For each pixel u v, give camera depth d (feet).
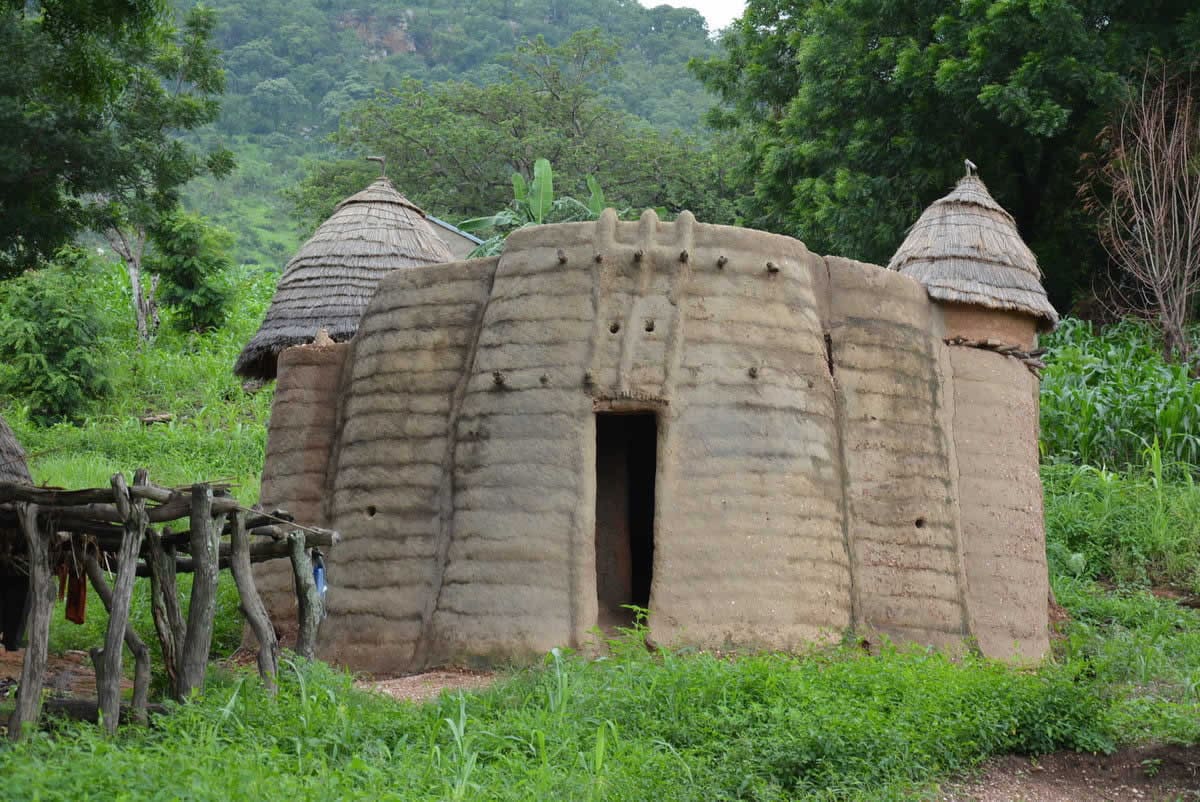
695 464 40.22
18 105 53.78
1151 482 66.03
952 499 45.01
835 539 41.73
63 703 29.58
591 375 40.70
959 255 47.55
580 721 30.94
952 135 89.81
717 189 154.10
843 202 90.63
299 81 281.13
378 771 25.49
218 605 50.78
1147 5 83.61
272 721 29.27
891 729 29.58
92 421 92.73
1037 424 49.44
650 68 286.66
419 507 42.78
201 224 115.65
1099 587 58.03
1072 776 31.17
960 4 87.35
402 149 155.12
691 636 38.86
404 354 44.27
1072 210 92.02
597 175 152.35
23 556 32.14
